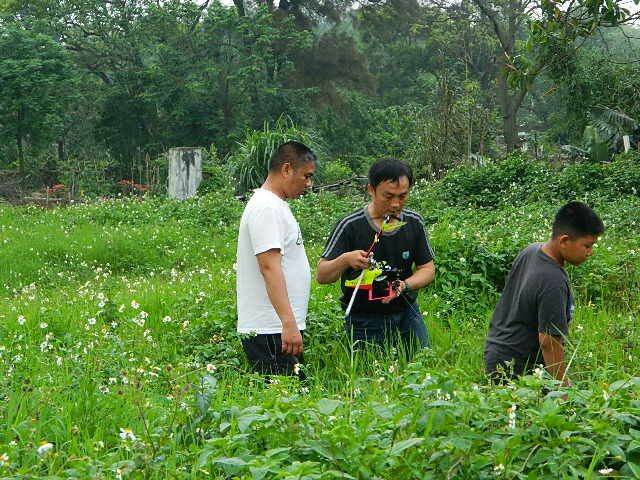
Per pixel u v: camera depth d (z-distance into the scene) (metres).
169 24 39.91
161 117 41.12
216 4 38.41
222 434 3.75
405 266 5.75
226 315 6.89
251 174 21.16
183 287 9.21
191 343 6.55
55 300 9.09
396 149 37.97
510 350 4.76
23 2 41.06
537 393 3.53
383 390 4.49
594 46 36.66
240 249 5.38
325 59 41.53
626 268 8.91
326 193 18.14
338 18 42.78
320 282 5.67
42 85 35.47
